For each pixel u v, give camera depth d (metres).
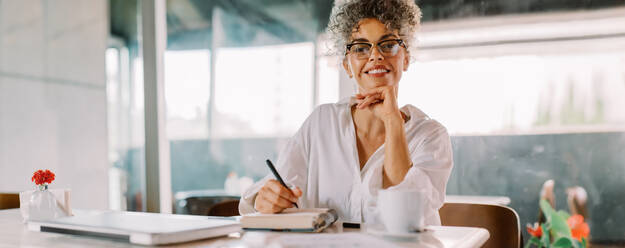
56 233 0.87
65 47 2.90
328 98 2.51
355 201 1.20
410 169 1.07
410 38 1.31
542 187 2.13
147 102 2.88
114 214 1.01
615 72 2.04
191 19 2.84
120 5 2.96
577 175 2.09
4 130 2.61
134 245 0.79
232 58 2.74
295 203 1.00
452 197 2.14
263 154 2.68
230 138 2.75
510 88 2.17
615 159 2.04
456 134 2.24
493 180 2.19
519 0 2.16
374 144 1.28
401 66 1.25
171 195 2.88
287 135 2.63
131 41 2.95
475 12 2.22
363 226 0.95
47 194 1.08
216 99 2.77
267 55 2.67
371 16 1.23
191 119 2.83
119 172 2.95
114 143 2.96
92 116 2.96
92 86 2.96
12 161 2.64
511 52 2.17
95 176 2.95
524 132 2.15
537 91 2.13
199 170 2.81
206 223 0.86
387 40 1.21
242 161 2.72
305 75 2.58
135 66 2.95
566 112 2.10
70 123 2.90
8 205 1.81
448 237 0.83
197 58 2.82
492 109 2.19
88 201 2.94
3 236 0.91
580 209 2.09
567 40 2.10
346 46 1.28
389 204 0.80
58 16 2.87
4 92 2.60
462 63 2.24
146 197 2.89
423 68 2.29
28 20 2.73
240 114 2.72
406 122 1.32
